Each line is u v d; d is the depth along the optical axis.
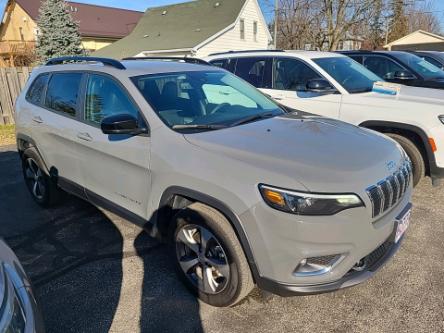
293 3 26.58
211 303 2.83
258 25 30.38
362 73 5.84
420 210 4.42
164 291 3.07
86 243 3.85
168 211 2.98
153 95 3.21
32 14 36.09
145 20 33.44
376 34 27.78
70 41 24.86
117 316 2.81
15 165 6.75
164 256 3.58
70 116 3.86
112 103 3.39
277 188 2.29
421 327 2.62
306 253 2.28
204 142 2.74
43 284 3.20
